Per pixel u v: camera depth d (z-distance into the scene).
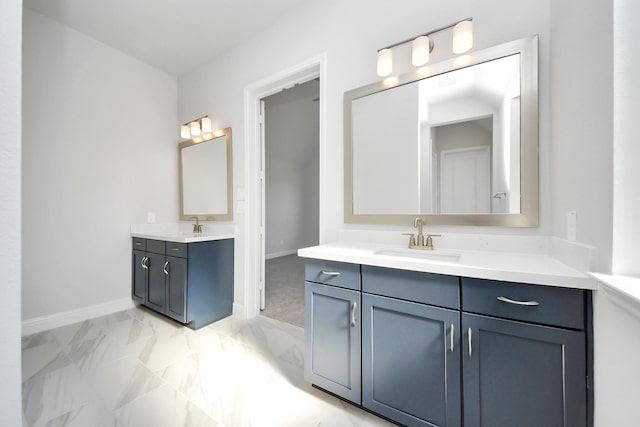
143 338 2.08
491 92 1.39
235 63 2.55
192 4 2.05
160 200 2.97
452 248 1.49
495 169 1.38
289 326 2.32
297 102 4.91
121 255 2.67
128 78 2.71
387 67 1.60
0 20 0.35
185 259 2.21
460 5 1.47
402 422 1.17
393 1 1.68
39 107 2.19
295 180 6.56
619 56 0.77
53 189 2.26
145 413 1.30
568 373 0.87
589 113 0.90
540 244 1.27
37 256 2.19
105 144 2.56
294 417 1.29
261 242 2.68
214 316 2.41
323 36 1.96
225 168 2.63
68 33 2.33
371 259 1.24
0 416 0.35
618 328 0.73
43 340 2.03
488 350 1.00
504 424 0.97
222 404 1.37
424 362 1.13
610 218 0.79
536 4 1.28
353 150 1.81
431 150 1.56
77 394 1.43
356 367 1.30
